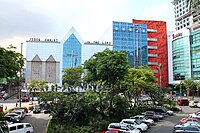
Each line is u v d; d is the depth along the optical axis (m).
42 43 89.12
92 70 36.28
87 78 37.56
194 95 94.25
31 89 72.44
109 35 107.75
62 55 90.44
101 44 94.81
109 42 100.25
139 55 107.06
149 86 44.22
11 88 83.31
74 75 69.25
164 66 113.94
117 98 34.34
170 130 29.20
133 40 107.62
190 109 52.88
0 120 22.92
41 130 29.03
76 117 30.72
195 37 93.81
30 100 70.00
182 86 95.31
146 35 110.56
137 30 101.00
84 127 27.70
